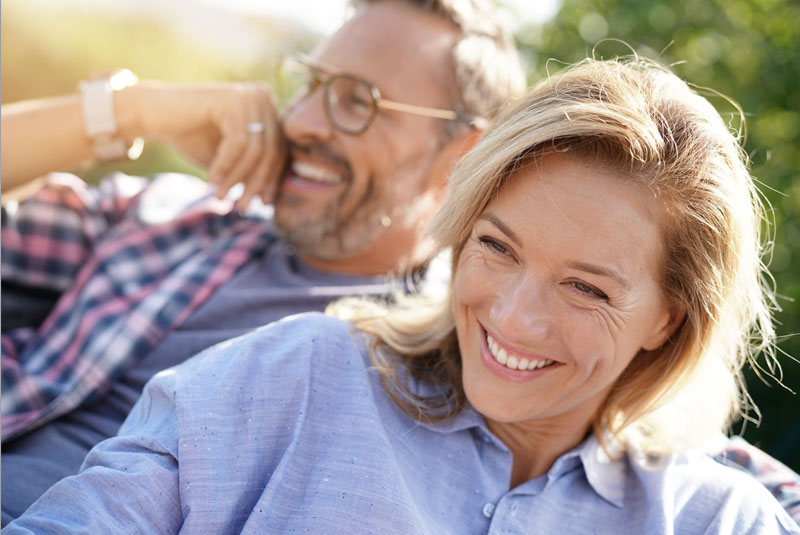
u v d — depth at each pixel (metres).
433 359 1.48
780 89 4.02
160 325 2.01
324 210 2.19
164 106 2.19
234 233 2.31
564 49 4.17
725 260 1.31
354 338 1.45
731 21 4.09
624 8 4.05
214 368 1.36
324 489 1.27
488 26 2.41
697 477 1.45
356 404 1.35
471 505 1.37
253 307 2.07
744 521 1.39
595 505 1.43
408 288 2.17
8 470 1.73
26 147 2.13
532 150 1.22
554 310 1.24
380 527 1.25
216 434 1.27
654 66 1.41
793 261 4.02
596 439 1.46
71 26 4.96
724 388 1.49
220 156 2.16
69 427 1.88
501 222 1.24
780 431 3.51
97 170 4.95
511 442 1.44
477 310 1.31
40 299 2.26
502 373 1.30
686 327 1.37
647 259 1.25
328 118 2.18
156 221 2.27
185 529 1.21
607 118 1.19
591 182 1.20
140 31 5.31
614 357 1.29
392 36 2.24
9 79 4.68
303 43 5.03
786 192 4.01
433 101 2.27
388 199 2.23
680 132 1.26
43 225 2.26
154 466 1.24
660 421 1.50
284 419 1.33
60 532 1.15
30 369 1.99
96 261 2.20
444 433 1.40
